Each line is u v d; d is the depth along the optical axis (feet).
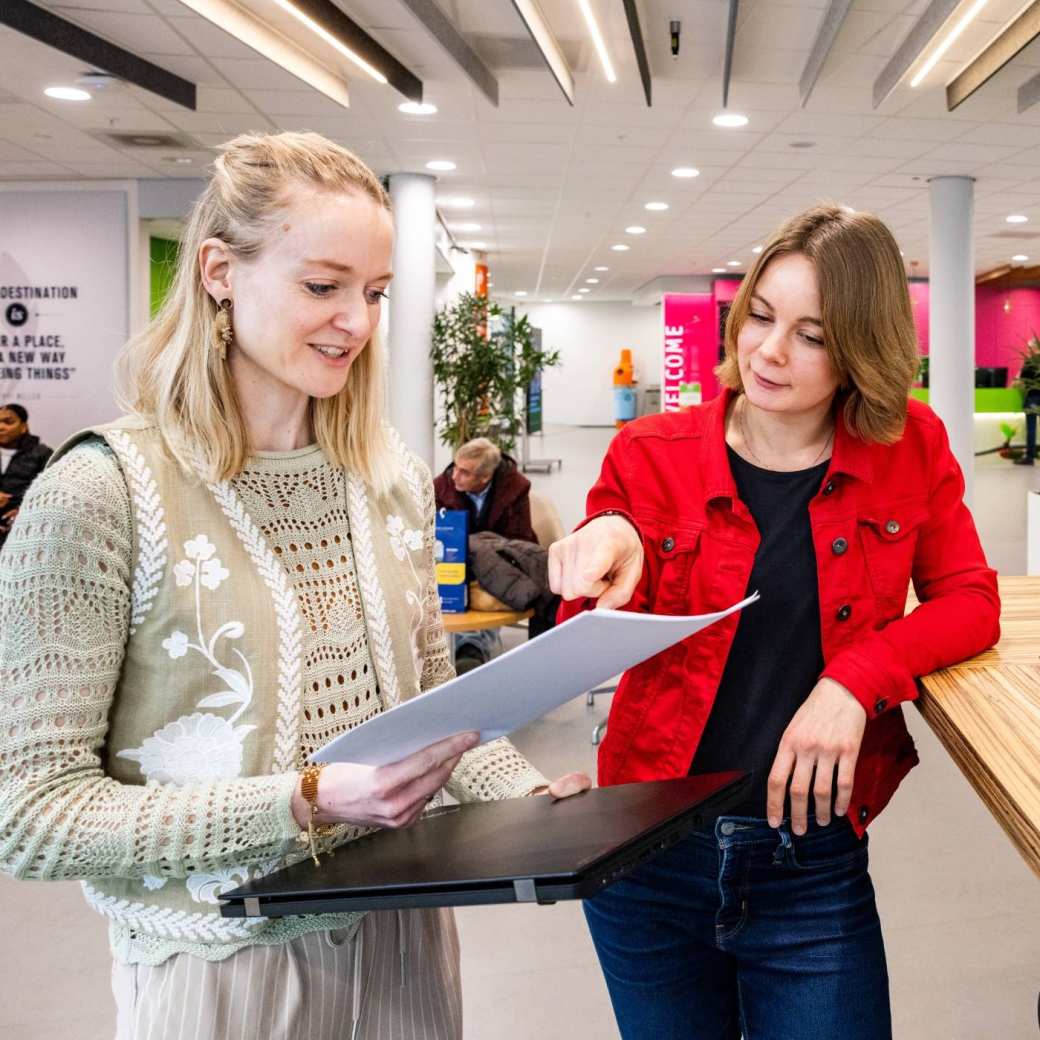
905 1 16.20
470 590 13.12
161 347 3.32
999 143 25.36
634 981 4.50
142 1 15.46
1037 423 57.16
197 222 3.22
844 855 4.23
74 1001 7.84
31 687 2.82
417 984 3.74
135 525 3.05
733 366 4.29
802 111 22.44
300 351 3.13
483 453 15.38
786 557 4.16
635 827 2.83
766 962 4.28
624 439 4.47
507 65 19.30
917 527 4.20
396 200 29.12
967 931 8.61
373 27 17.10
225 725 3.14
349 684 3.43
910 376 3.89
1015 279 60.18
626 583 3.85
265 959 3.24
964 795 11.35
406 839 3.17
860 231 3.74
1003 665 3.97
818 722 3.70
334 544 3.51
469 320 32.04
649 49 18.49
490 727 3.11
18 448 23.02
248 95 20.58
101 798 2.86
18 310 28.66
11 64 17.57
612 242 44.37
